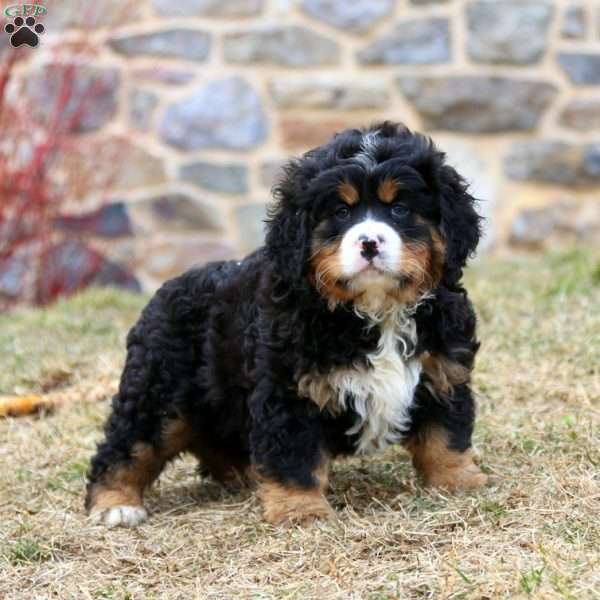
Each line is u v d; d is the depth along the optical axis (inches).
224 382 215.9
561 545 177.8
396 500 209.2
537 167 466.9
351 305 198.4
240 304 211.8
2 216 446.0
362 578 174.6
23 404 293.0
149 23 462.3
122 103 463.8
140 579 186.4
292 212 202.2
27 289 462.0
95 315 384.8
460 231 203.9
